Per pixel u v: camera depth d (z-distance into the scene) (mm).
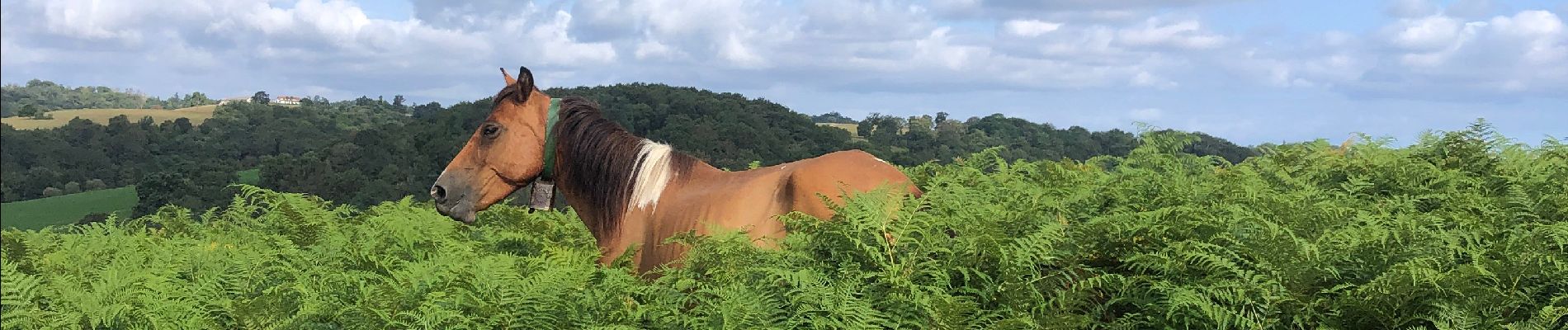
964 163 8109
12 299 5273
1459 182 6359
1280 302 4227
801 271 4293
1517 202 5520
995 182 6867
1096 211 5113
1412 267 4047
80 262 7148
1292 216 4988
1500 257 4547
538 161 6781
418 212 8719
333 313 4723
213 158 77312
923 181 7680
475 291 4527
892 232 4652
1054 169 7219
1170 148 6750
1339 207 5270
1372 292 4156
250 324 4984
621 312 4535
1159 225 4723
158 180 37156
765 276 4527
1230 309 4289
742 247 4957
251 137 86062
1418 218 5145
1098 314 4516
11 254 7879
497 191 6793
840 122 84125
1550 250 4641
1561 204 5484
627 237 6379
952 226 4680
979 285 4504
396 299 4590
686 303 4895
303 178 37625
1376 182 6613
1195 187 5578
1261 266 4355
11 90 145375
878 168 5656
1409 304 4266
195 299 5332
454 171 6828
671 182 6340
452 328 4262
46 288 5844
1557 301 4266
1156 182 5508
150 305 5191
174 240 8016
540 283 4496
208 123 88625
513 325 4305
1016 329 4164
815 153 48938
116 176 66562
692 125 47781
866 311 4027
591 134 6648
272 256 6312
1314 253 4344
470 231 8172
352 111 122188
